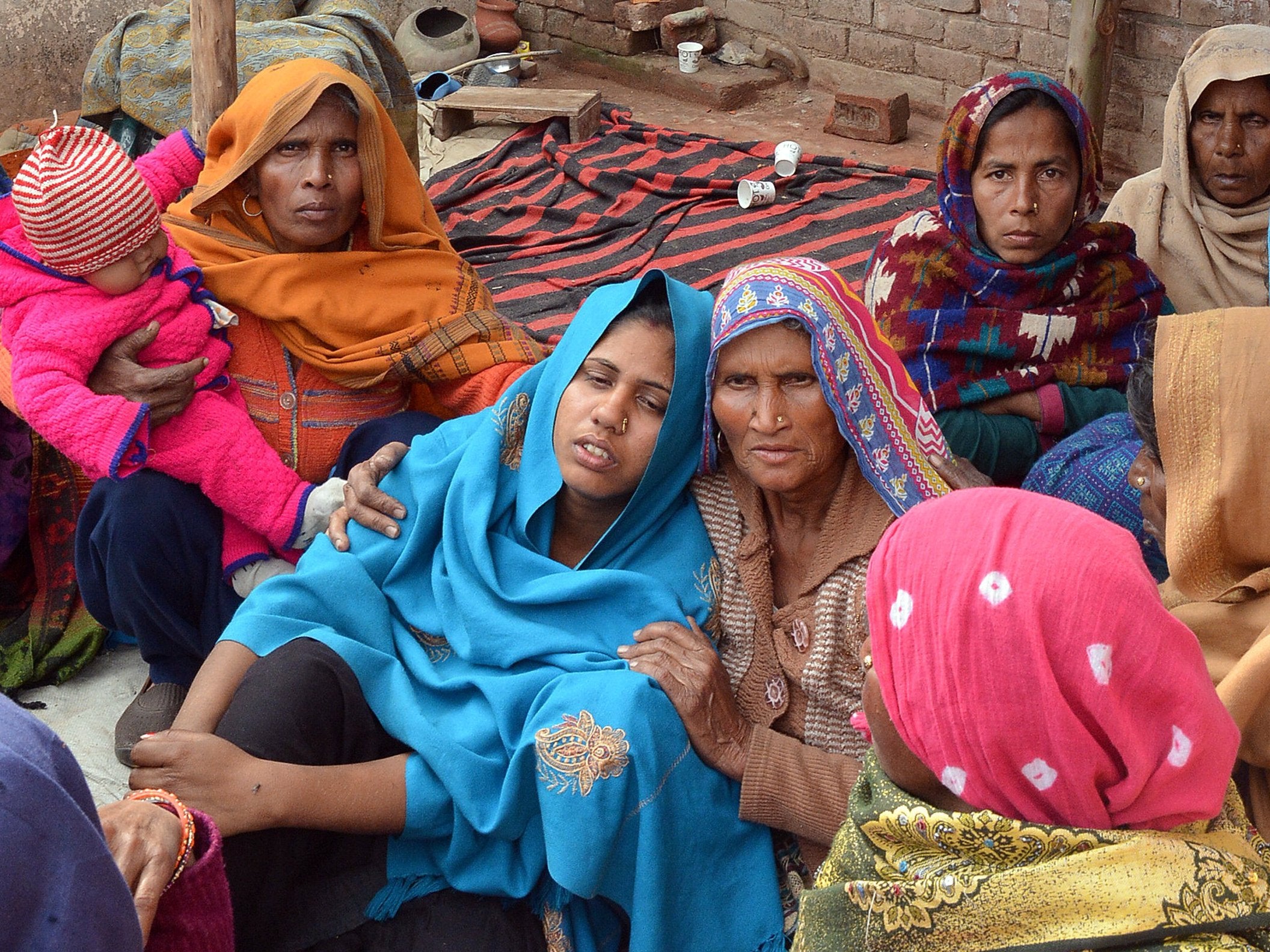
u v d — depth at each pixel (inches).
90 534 105.6
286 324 111.6
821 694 82.2
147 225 98.6
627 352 85.2
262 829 76.6
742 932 81.2
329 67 108.5
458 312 118.4
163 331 102.3
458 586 88.7
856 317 81.6
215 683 84.0
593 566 89.9
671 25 272.1
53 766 41.9
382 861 82.4
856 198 210.7
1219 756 51.0
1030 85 115.8
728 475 89.3
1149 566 91.5
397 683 85.3
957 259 121.2
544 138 237.6
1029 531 50.5
